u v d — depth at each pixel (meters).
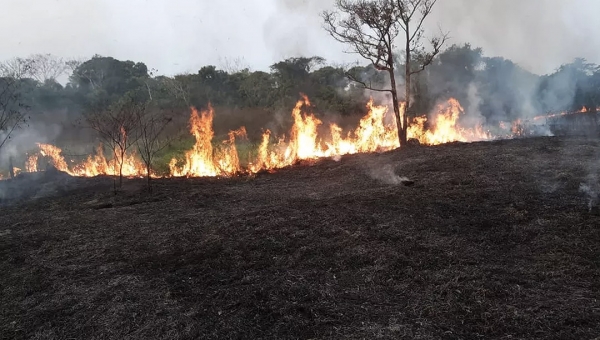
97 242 6.15
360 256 4.95
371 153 14.14
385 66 15.79
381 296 4.02
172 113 21.08
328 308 3.81
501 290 3.92
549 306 3.60
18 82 18.86
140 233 6.47
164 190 10.29
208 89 27.27
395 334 3.34
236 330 3.54
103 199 9.58
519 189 7.13
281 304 3.91
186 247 5.64
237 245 5.55
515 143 12.27
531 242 5.05
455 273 4.34
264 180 11.44
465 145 12.95
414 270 4.51
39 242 6.31
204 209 7.90
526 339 3.18
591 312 3.48
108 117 18.25
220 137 20.70
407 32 15.38
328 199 7.83
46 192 11.09
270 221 6.49
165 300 4.14
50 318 3.95
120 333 3.62
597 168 8.09
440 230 5.62
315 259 4.96
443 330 3.37
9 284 4.79
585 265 4.34
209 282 4.51
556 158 9.39
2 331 3.77
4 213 8.77
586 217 5.57
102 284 4.63
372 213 6.55
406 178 9.18
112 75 32.69
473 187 7.62
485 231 5.50
